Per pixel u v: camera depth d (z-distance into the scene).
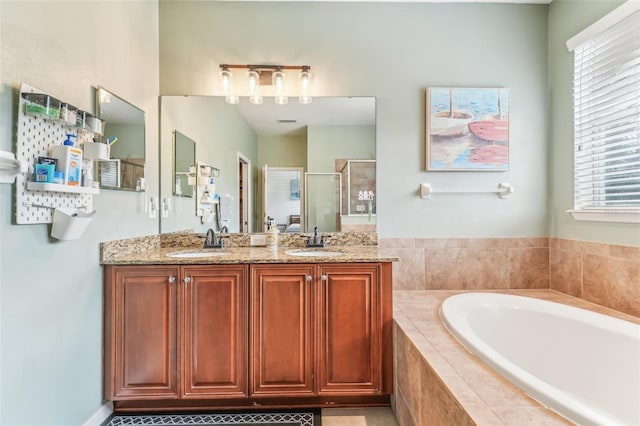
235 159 2.49
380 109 2.45
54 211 1.38
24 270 1.28
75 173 1.42
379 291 1.85
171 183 2.41
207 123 2.43
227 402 1.88
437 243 2.46
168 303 1.80
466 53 2.45
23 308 1.28
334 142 2.46
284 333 1.83
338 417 1.81
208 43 2.41
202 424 1.75
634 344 1.50
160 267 1.80
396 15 2.44
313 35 2.43
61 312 1.47
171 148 2.41
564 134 2.32
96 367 1.73
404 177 2.45
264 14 2.42
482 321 1.95
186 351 1.81
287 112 2.45
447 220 2.46
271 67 2.41
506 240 2.47
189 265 1.81
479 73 2.45
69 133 1.49
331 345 1.84
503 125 2.42
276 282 1.83
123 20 1.93
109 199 1.81
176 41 2.40
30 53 1.29
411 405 1.53
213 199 2.45
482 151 2.42
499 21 2.45
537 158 2.46
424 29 2.44
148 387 1.80
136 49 2.08
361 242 2.45
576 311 1.79
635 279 1.82
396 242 2.46
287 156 2.46
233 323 1.82
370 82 2.44
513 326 1.93
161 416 1.81
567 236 2.30
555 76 2.39
